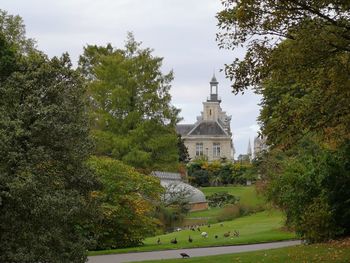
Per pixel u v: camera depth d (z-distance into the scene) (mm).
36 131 14281
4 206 13516
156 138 46188
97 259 21812
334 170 20953
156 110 47406
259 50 14000
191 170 96500
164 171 50969
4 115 14367
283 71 13875
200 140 143250
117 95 46375
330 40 13227
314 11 13195
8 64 19844
